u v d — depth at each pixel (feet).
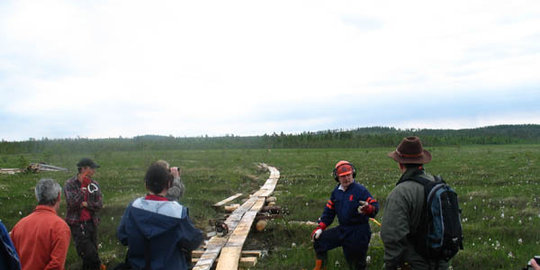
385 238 12.91
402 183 13.33
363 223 19.01
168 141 251.19
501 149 184.24
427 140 262.88
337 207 19.44
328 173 71.51
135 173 74.18
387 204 13.29
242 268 21.97
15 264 10.25
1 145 191.83
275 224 30.35
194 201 42.19
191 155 146.61
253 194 44.88
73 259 24.57
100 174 71.56
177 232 11.96
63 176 70.23
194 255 23.41
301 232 28.86
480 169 73.36
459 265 21.02
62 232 14.02
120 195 47.14
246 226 28.17
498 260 21.36
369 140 255.09
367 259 21.49
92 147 191.11
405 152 13.76
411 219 12.94
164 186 12.42
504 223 29.43
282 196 43.80
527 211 32.42
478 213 33.30
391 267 12.87
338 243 19.38
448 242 12.24
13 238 14.11
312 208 37.55
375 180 57.93
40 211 14.29
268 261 23.24
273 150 201.87
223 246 23.88
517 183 52.19
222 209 39.04
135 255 12.03
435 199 12.51
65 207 39.68
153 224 11.73
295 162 105.60
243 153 163.02
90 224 22.09
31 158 130.93
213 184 57.36
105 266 23.17
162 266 11.65
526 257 21.76
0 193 49.47
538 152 142.31
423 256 12.87
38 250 13.73
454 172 68.59
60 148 142.51
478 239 25.43
